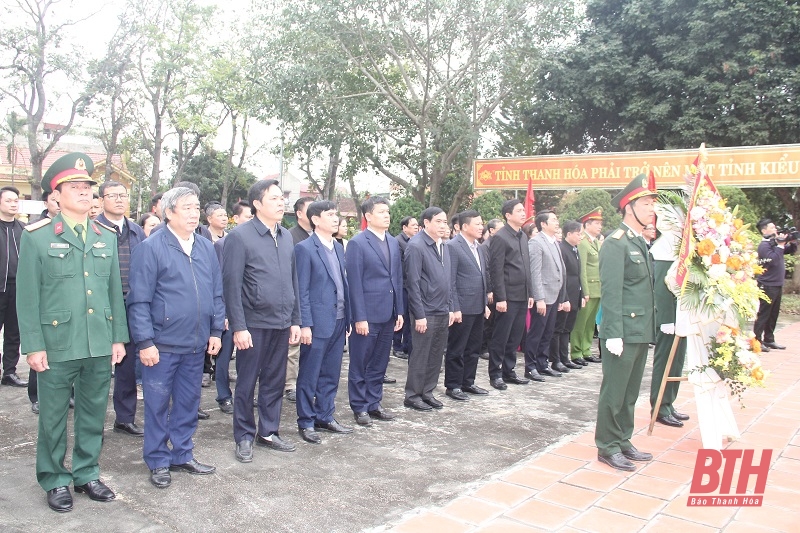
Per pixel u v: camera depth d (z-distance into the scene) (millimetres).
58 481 3420
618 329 4059
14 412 5141
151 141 22516
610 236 4262
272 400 4457
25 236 3355
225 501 3506
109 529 3146
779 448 4539
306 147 14898
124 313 3756
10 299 5973
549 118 16266
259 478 3861
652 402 5250
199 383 4027
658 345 5160
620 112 15961
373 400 5258
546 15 13695
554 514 3400
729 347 4324
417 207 13719
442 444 4586
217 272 4156
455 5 13922
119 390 4727
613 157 12641
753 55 13531
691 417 5410
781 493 3725
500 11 13820
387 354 5309
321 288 4691
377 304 5086
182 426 3949
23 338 3303
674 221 4629
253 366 4250
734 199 12352
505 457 4312
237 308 4109
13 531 3098
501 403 5805
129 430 4758
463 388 6195
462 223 6094
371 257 5086
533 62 14164
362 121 14070
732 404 5766
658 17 15289
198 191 4469
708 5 14008
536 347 6855
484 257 6238
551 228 6914
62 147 30109
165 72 19156
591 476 3975
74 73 18297
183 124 19406
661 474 4027
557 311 7066
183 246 3959
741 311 4309
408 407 5625
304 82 13688
